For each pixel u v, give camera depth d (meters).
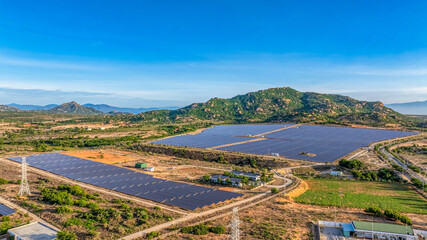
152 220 83.62
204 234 75.19
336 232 80.25
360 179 142.62
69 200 94.19
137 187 116.00
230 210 95.06
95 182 124.06
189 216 88.50
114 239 71.25
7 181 118.00
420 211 99.06
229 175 136.75
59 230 73.75
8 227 72.94
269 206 101.19
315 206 104.00
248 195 112.94
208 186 126.00
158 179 128.88
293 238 74.56
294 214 93.81
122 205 93.25
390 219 90.25
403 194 119.25
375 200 110.94
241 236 74.81
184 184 120.75
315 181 140.25
